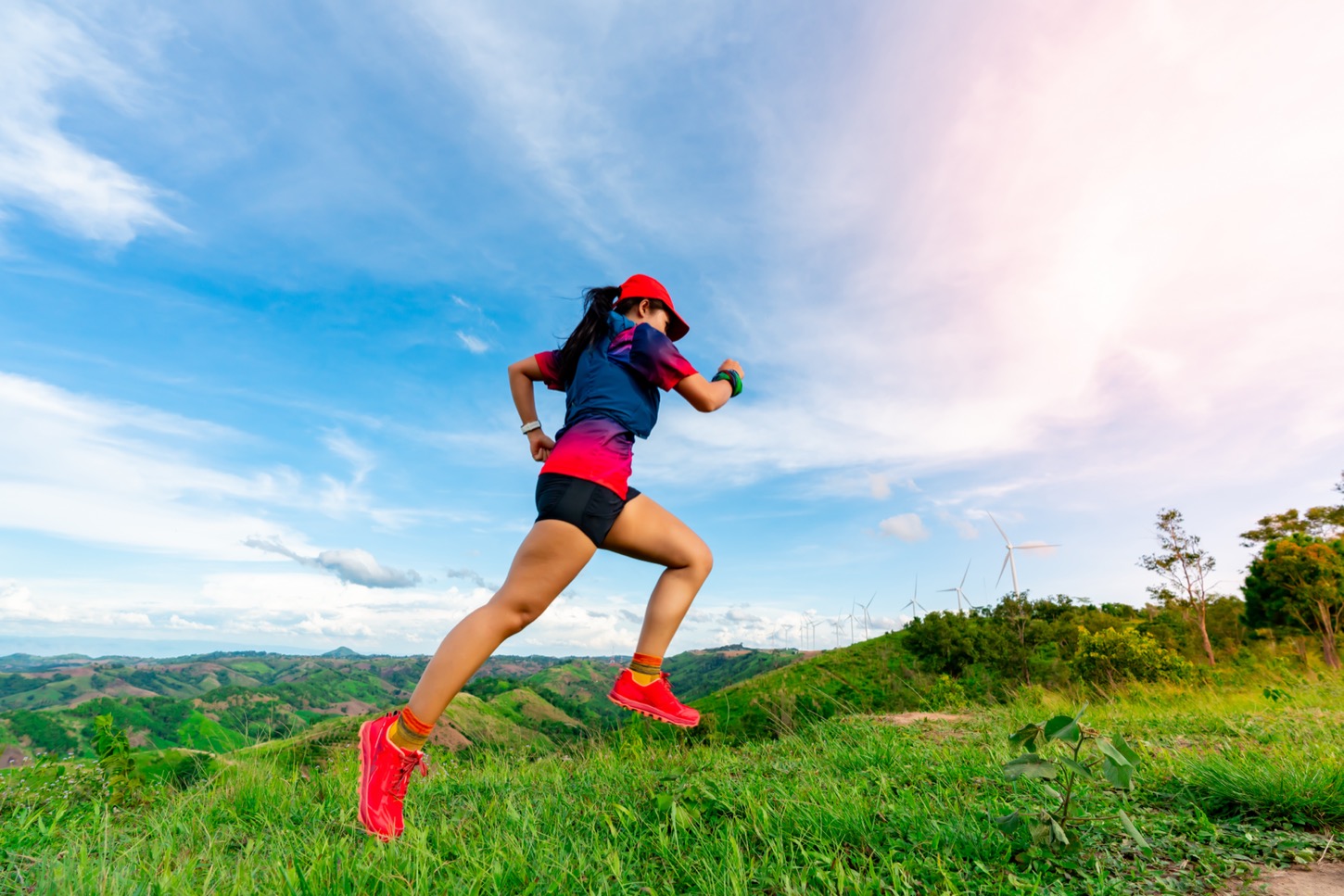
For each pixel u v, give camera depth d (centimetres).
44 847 272
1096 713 658
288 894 201
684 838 261
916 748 422
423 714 190
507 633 196
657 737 511
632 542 216
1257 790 267
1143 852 226
